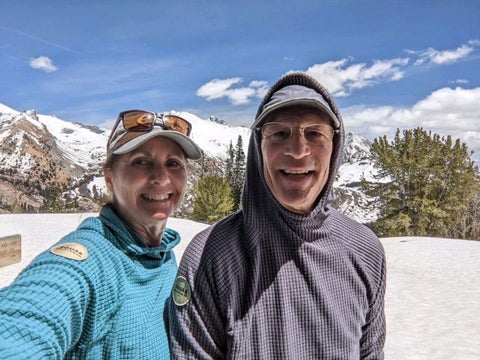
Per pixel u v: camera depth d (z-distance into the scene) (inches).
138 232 29.8
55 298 20.1
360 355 31.0
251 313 26.3
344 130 27.3
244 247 27.0
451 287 180.2
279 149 26.0
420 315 135.8
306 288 26.9
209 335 26.5
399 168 536.4
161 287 29.5
